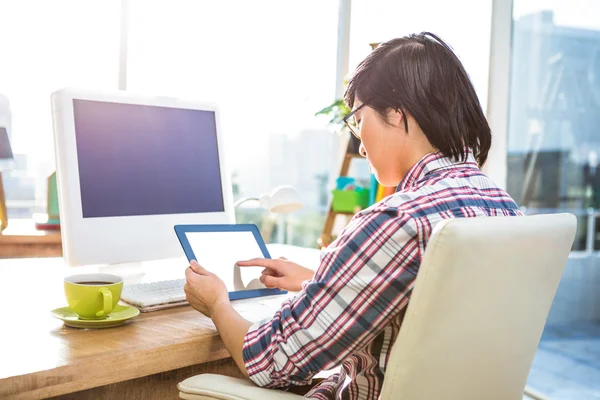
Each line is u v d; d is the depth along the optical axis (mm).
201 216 1548
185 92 3186
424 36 973
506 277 823
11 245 2139
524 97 2686
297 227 3615
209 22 3238
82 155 1333
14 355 866
